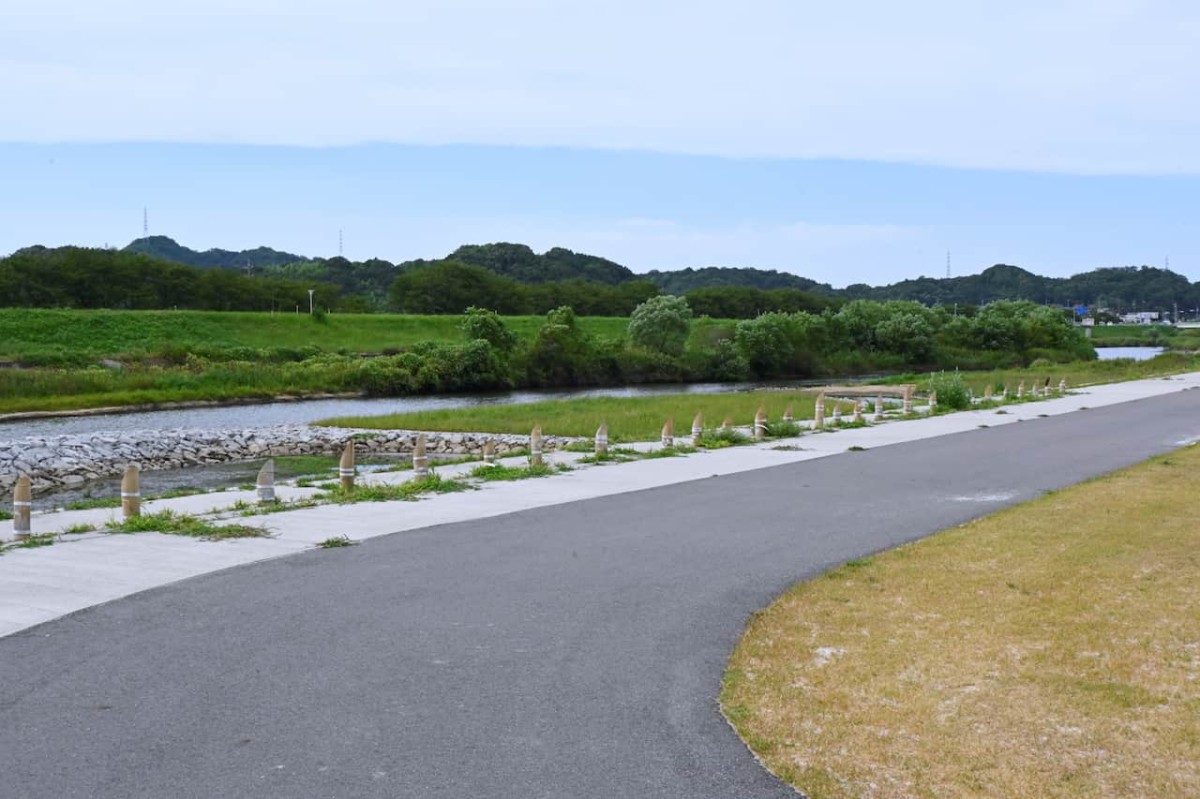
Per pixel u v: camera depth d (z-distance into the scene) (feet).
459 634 26.27
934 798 16.69
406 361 231.50
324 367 220.23
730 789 17.07
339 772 17.66
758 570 34.06
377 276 562.66
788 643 25.18
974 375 205.36
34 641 25.43
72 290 316.81
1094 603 28.40
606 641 25.68
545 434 99.14
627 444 79.25
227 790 16.92
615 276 648.79
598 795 16.84
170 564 34.83
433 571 33.86
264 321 284.41
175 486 80.12
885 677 22.43
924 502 49.29
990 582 31.14
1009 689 21.50
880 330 339.77
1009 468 62.44
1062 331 364.79
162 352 223.71
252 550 37.37
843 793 16.89
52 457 90.48
